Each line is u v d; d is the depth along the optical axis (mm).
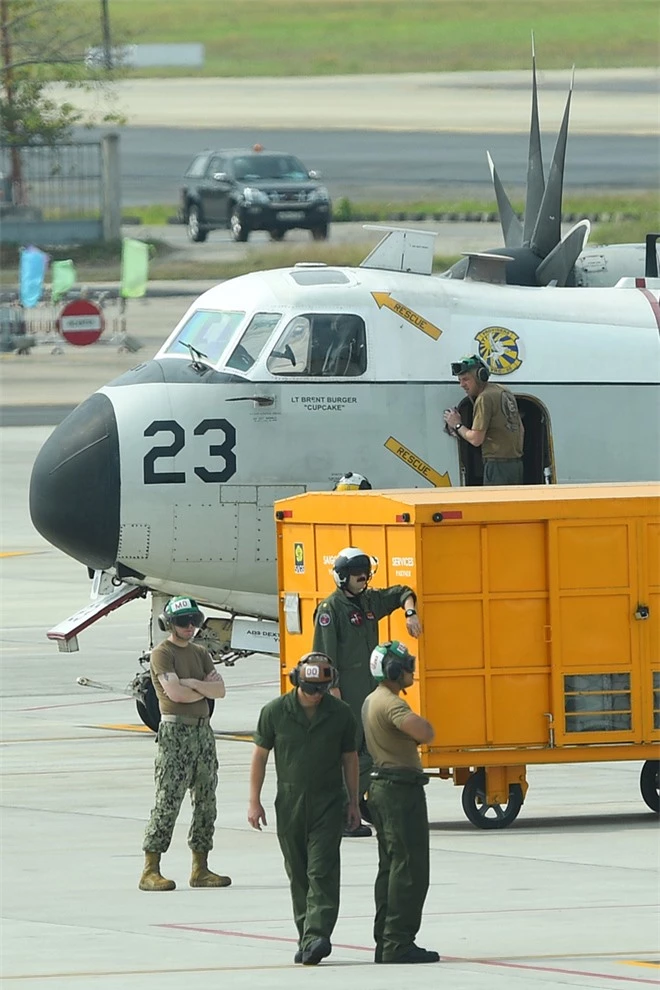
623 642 58375
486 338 74375
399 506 57188
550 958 41438
